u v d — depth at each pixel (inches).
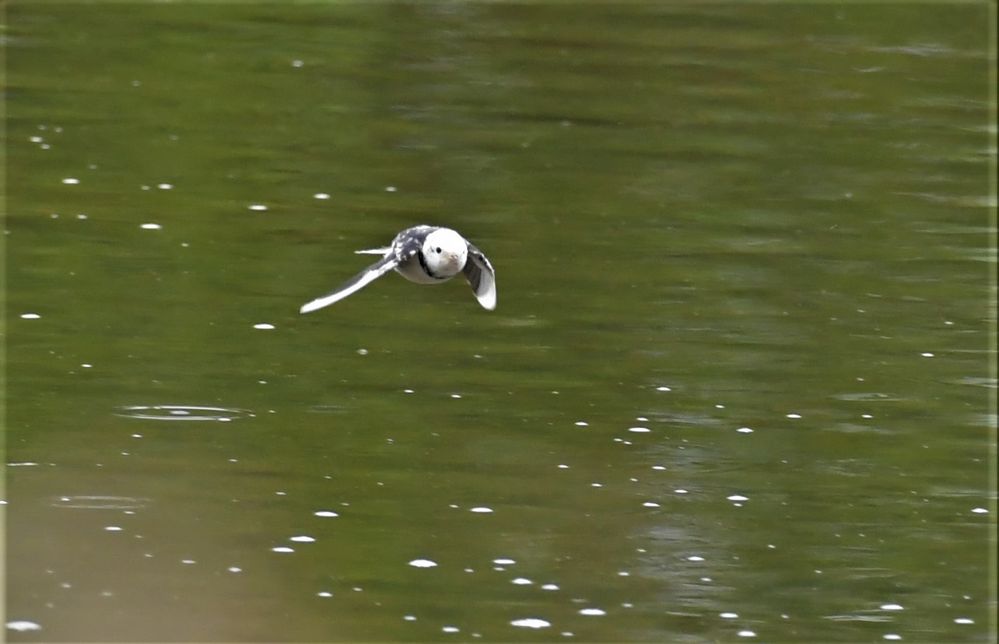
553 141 1695.4
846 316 1318.9
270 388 1136.2
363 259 1380.4
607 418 1118.4
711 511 1003.3
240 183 1536.7
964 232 1513.3
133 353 1177.4
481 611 872.9
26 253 1344.7
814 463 1072.2
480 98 1807.3
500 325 1267.2
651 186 1590.8
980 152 1720.0
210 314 1254.3
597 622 872.3
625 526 975.6
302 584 887.1
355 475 1016.2
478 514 978.7
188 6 2044.8
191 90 1792.6
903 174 1651.1
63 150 1590.8
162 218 1438.2
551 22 2064.5
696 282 1369.3
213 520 951.0
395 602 876.6
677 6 2128.4
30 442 1037.8
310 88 1808.6
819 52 1998.0
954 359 1246.9
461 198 1534.2
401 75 1863.9
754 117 1792.6
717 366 1211.9
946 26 2098.9
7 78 1780.3
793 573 936.3
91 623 839.1
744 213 1535.4
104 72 1819.6
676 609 892.0
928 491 1042.7
